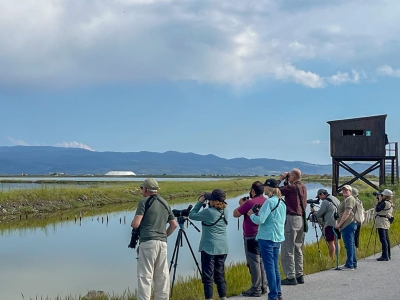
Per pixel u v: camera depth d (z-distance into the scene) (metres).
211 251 8.66
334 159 43.19
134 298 10.62
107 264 18.00
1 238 25.34
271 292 8.55
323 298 8.90
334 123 42.53
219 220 8.76
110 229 29.36
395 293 9.22
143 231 7.85
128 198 55.12
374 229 19.50
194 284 10.79
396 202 29.81
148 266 7.80
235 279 10.97
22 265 17.69
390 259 13.50
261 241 8.63
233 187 87.69
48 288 14.20
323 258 12.98
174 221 8.18
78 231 28.33
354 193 12.27
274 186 8.77
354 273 11.42
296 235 10.26
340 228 12.12
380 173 42.00
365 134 41.78
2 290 13.91
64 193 48.38
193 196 66.94
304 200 10.34
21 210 40.03
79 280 15.26
